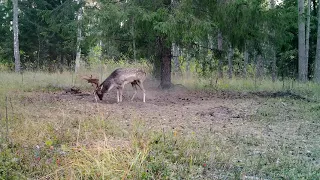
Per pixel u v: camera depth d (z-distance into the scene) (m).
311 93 14.02
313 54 24.81
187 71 19.83
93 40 13.80
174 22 11.93
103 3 13.05
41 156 5.44
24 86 15.00
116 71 11.64
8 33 26.30
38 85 15.66
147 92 14.23
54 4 25.80
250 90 15.72
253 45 15.34
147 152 5.48
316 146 6.51
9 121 7.61
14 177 4.55
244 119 9.16
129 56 16.06
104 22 12.64
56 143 6.27
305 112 10.02
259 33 14.70
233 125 8.40
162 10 12.41
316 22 24.00
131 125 7.80
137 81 12.09
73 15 20.73
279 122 8.80
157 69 15.39
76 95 13.41
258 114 9.73
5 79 16.78
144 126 7.69
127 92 14.34
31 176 4.71
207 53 15.19
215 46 18.08
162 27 11.89
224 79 17.94
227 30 14.36
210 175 4.97
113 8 12.25
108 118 8.43
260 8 14.17
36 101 11.00
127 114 9.50
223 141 6.72
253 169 5.18
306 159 5.73
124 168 4.78
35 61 25.23
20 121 7.74
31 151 5.59
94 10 13.00
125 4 12.90
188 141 6.37
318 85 15.88
